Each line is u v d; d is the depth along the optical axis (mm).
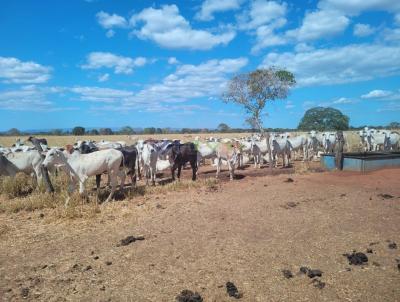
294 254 7281
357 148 28609
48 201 11797
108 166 12133
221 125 95250
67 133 86438
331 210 10391
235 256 7230
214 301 5594
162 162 19500
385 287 5879
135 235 8641
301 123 37875
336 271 6508
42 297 5836
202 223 9406
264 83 20953
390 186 13641
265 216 9906
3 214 11031
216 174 17547
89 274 6613
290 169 19797
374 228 8758
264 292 5828
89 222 9812
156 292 5910
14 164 13969
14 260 7355
